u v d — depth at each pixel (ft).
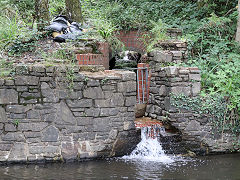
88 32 29.89
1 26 29.81
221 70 27.53
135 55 43.09
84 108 23.89
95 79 23.95
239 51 31.68
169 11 40.83
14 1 37.86
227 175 21.42
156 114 27.73
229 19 33.17
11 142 23.07
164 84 26.50
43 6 33.35
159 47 29.17
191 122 25.66
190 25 35.24
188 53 30.96
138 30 34.19
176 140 25.93
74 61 24.90
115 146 24.77
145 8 41.81
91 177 20.54
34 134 23.25
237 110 26.40
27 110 23.12
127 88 24.77
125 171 21.80
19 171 21.47
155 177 20.77
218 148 26.30
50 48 27.84
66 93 23.53
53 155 23.39
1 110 22.91
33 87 23.12
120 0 45.44
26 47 28.40
